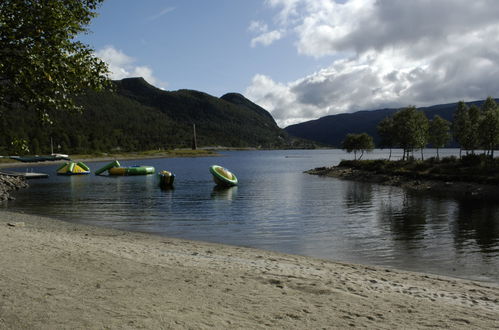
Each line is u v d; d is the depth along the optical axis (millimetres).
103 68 10992
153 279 9062
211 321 6520
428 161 58906
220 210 28250
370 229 20859
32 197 37125
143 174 72312
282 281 9578
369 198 35625
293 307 7598
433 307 8289
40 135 153250
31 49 9555
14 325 5848
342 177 62812
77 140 171500
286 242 17828
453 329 6980
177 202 33188
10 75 9594
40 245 12422
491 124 52438
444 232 19906
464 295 9648
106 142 195625
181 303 7371
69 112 10875
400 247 16688
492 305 8820
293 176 67438
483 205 30406
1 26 9320
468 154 55062
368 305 8094
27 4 10180
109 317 6371
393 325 6988
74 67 10266
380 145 84750
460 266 13672
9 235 14023
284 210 28203
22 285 7824
